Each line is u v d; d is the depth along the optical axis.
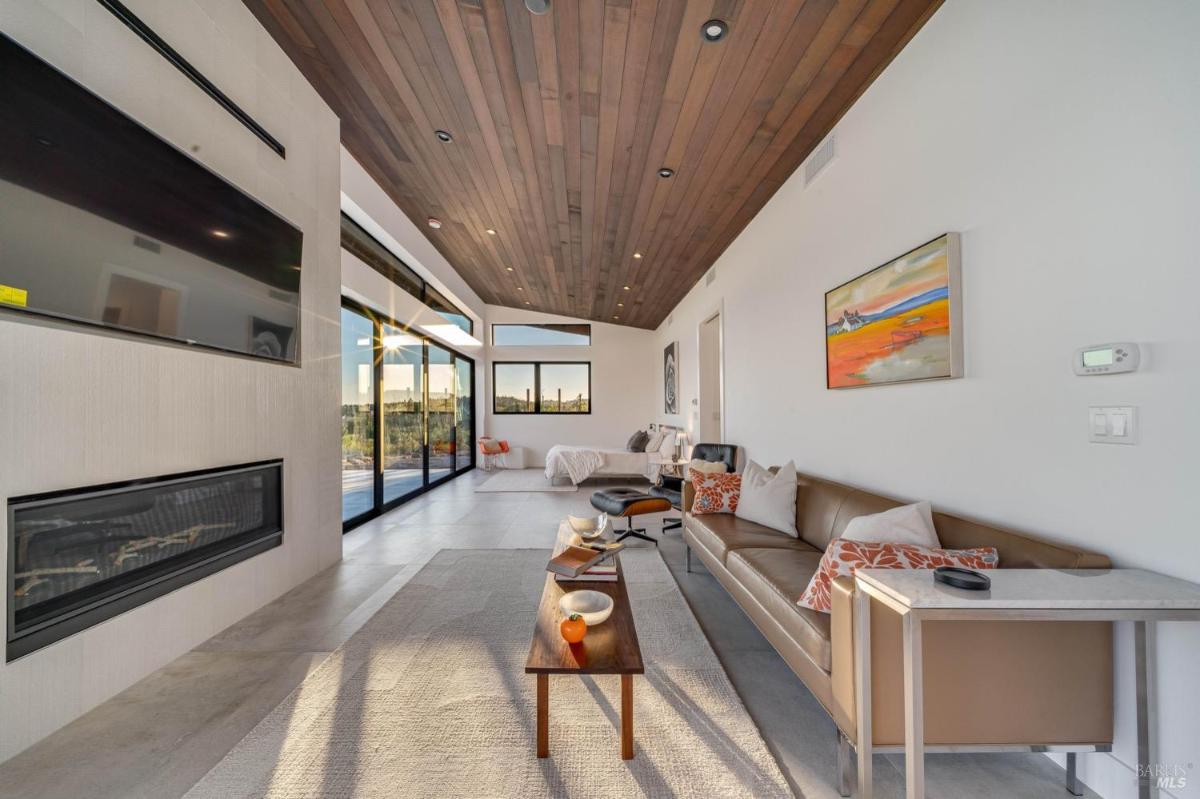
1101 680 1.26
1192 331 1.10
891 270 2.16
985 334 1.68
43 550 1.49
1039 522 1.49
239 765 1.35
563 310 8.62
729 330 4.64
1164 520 1.16
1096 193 1.31
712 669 1.88
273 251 2.53
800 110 2.55
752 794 1.26
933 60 1.91
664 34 2.05
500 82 2.47
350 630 2.21
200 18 2.09
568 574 1.88
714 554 2.55
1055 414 1.43
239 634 2.16
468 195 4.06
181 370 1.98
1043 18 1.46
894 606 1.10
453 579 2.89
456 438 7.88
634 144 2.95
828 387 2.74
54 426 1.51
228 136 2.23
